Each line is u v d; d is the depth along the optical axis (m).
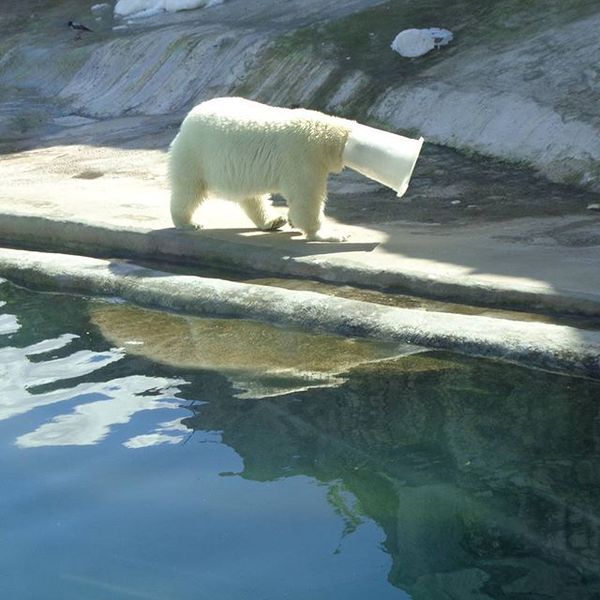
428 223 8.60
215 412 5.33
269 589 3.64
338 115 12.80
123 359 6.19
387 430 5.04
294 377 5.79
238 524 4.13
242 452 4.83
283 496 4.37
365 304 6.48
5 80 17.94
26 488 4.54
